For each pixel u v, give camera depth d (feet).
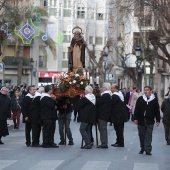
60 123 95.96
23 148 90.12
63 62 337.31
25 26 162.61
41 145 92.99
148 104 82.28
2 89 95.86
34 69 319.88
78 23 343.67
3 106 95.81
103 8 343.26
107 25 339.16
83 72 138.00
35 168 66.59
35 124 92.32
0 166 68.18
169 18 166.61
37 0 316.81
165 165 71.05
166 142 103.60
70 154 81.92
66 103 94.73
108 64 308.81
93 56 282.77
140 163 72.59
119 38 311.27
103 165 70.03
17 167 67.36
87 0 343.67
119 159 76.64
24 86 202.18
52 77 329.11
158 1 165.27
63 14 338.13
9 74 317.22
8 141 102.27
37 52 321.32
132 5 175.42
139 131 83.51
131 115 167.94
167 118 98.68
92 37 346.13
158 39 184.34
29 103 92.94
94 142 102.53
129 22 265.95
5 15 180.86
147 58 224.33
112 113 93.81
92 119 89.81
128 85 330.75
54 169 65.92
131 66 300.61
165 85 301.63
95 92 100.22
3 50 272.31
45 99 90.68
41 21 272.10
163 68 292.81
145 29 223.51
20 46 285.23
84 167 67.97
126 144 98.68
